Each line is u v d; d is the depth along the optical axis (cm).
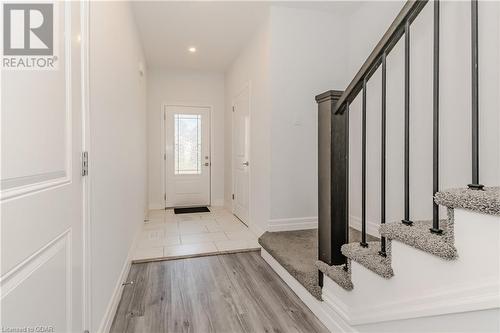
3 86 66
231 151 482
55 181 93
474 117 95
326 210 163
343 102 150
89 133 128
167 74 513
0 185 64
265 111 317
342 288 148
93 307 134
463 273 87
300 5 301
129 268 246
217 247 303
